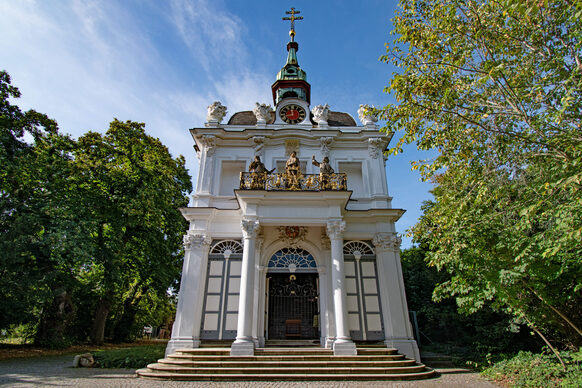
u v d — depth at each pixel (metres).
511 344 13.18
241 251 14.73
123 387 8.53
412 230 10.34
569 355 9.27
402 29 8.66
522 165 8.16
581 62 7.02
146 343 26.33
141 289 26.05
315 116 18.17
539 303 10.01
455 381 9.84
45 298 14.60
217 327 13.55
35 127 17.81
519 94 7.69
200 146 17.11
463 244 8.95
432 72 8.48
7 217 14.60
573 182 5.95
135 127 22.33
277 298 15.30
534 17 7.09
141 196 19.50
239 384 9.16
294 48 23.02
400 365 10.94
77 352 17.34
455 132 8.38
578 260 7.37
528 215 6.82
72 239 15.00
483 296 9.62
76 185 18.59
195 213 14.90
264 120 17.67
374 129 17.09
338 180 14.09
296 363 10.65
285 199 13.73
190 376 9.81
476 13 7.63
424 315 20.08
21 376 9.95
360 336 13.64
